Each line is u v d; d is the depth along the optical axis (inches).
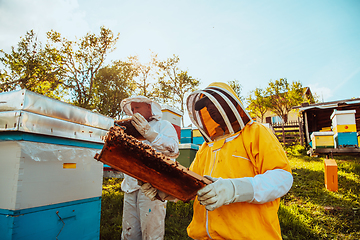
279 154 50.7
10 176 61.4
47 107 67.9
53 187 70.3
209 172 59.8
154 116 106.3
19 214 60.2
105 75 491.2
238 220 49.9
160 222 95.3
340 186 203.0
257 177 48.4
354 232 130.9
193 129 378.3
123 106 111.3
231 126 58.1
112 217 154.6
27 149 63.0
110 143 45.6
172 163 44.6
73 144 78.5
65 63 524.7
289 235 130.6
